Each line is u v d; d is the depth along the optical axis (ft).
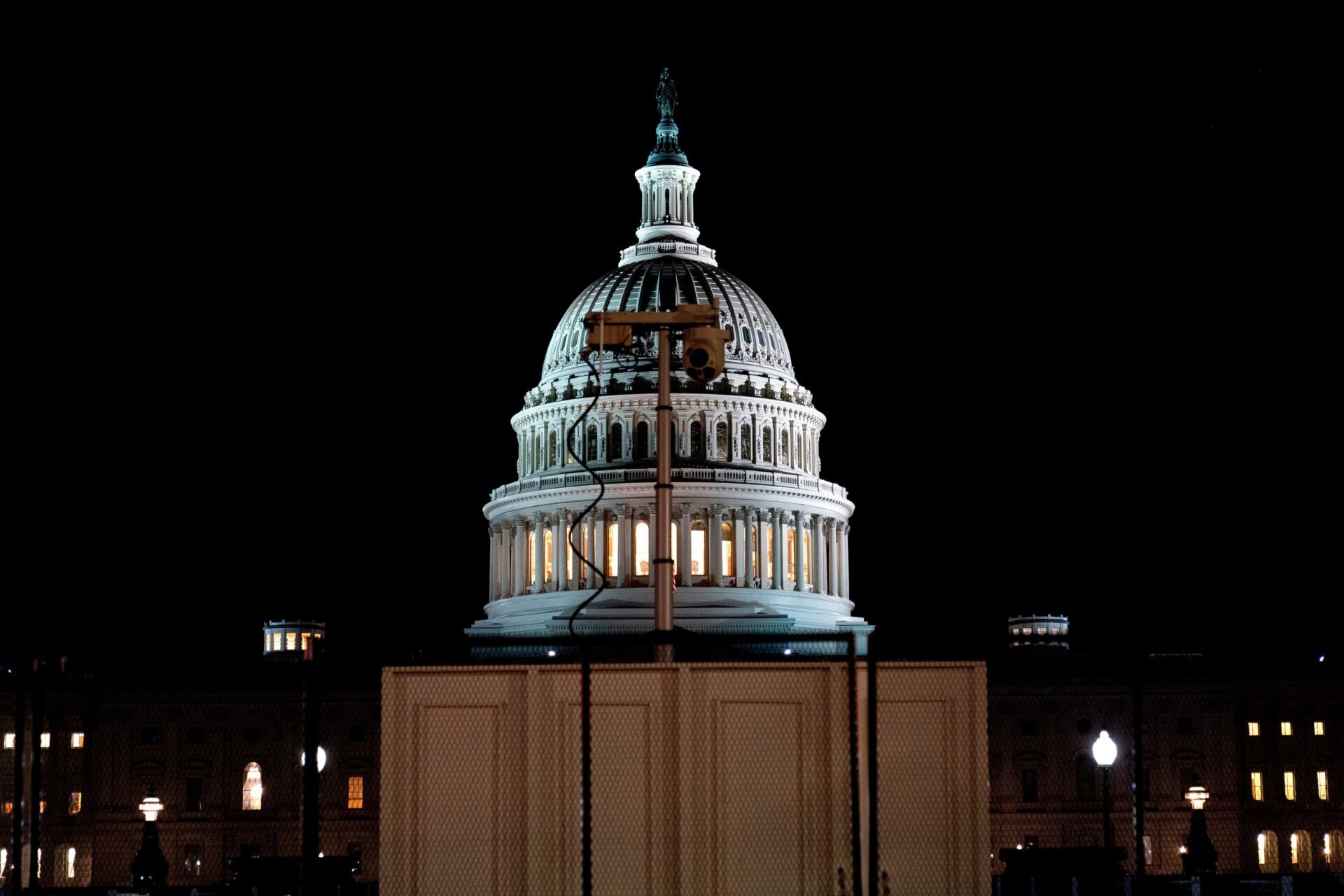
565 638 108.37
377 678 449.48
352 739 444.55
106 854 434.71
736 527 466.29
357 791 442.91
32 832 129.39
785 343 505.66
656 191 510.58
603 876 103.45
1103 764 185.47
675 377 472.03
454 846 104.06
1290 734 449.06
